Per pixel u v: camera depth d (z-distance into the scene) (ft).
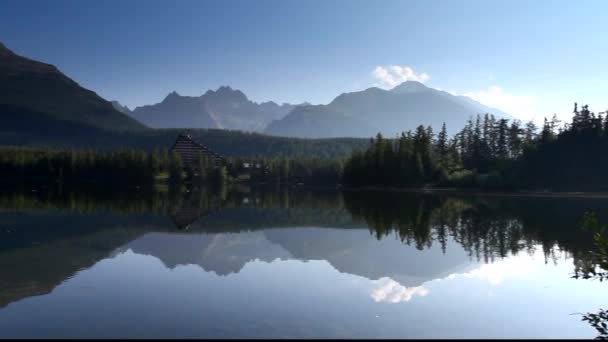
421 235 147.23
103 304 69.05
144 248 119.44
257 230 159.33
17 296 73.00
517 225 171.53
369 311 67.46
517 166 413.80
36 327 59.06
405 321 63.10
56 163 532.32
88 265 97.40
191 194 396.78
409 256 111.75
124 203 270.26
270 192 453.17
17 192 372.58
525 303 72.49
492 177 403.95
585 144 392.27
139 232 148.87
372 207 257.75
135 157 556.92
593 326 61.93
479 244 130.11
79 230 150.61
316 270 95.55
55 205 246.47
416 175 431.02
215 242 131.95
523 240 136.67
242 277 88.33
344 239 139.33
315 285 82.64
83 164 541.34
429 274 92.99
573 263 103.71
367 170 456.04
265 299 73.05
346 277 89.45
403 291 79.56
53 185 511.81
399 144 465.06
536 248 123.44
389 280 87.30
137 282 83.05
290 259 107.76
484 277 90.43
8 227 155.53
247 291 77.87
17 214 197.98
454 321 63.46
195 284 82.07
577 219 191.31
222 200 318.45
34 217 186.70
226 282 84.07
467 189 412.16
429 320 63.77
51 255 107.86
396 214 216.13
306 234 150.51
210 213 218.38
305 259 107.86
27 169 520.83
